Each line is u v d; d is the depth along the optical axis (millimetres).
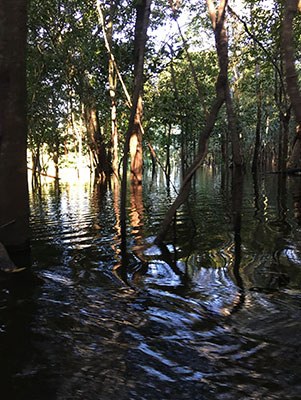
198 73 20953
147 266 5496
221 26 7105
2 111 6102
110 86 19016
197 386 2719
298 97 4051
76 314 3889
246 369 2910
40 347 3258
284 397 2582
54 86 19156
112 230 8188
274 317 3762
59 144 29562
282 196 13836
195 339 3379
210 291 4477
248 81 28234
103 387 2719
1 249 5441
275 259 5668
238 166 8195
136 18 16922
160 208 11641
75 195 16516
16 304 4148
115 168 21125
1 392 2676
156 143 32969
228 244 6680
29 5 14422
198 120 20500
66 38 17281
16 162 6215
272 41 19359
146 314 3887
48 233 7906
